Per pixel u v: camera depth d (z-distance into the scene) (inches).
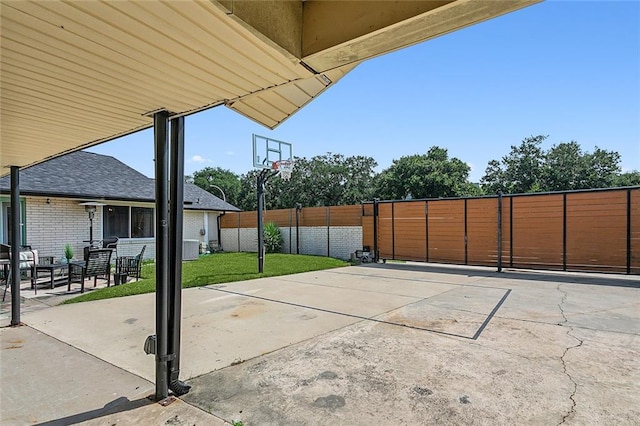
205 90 92.4
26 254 319.6
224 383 114.5
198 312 206.5
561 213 343.6
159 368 104.7
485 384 111.0
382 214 466.9
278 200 1209.4
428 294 256.2
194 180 1608.0
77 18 59.4
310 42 71.9
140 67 78.8
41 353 142.0
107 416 94.9
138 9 56.5
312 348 145.7
